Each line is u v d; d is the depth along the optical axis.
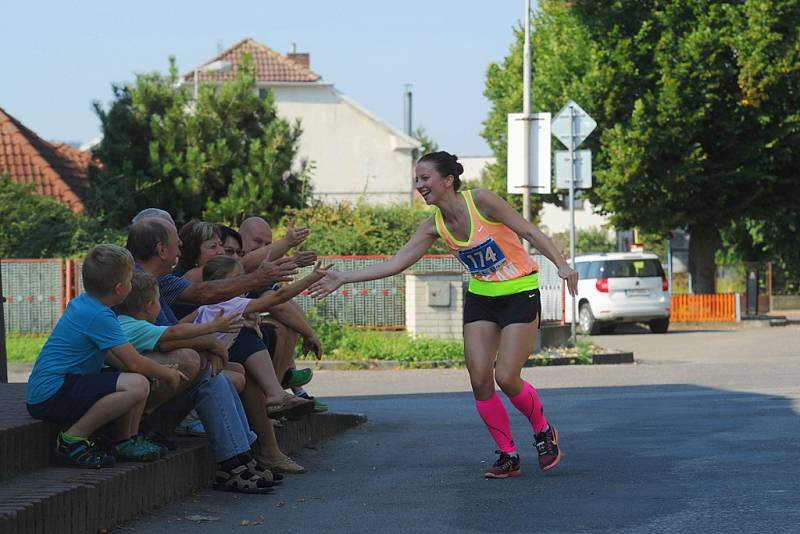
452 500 10.09
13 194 40.25
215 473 10.84
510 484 10.89
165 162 46.03
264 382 11.45
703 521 8.89
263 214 46.38
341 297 36.56
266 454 11.81
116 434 9.59
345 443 14.49
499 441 11.32
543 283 34.34
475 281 11.41
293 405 11.45
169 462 9.84
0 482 8.48
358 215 40.81
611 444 13.66
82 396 9.18
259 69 88.31
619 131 51.00
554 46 55.53
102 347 9.30
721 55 51.03
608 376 25.56
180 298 10.93
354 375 27.23
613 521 8.96
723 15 50.94
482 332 11.32
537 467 11.98
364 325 36.53
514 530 8.72
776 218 54.25
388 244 39.91
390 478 11.49
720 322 52.56
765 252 69.50
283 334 12.72
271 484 10.67
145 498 9.41
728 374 25.23
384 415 18.08
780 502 9.58
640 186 51.38
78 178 53.44
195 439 11.08
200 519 9.24
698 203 52.47
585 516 9.19
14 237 39.31
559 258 11.05
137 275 10.09
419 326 31.50
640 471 11.45
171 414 11.16
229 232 13.03
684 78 50.44
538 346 31.86
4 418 9.47
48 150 54.34
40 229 39.78
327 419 15.16
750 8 49.81
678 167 50.88
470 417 17.64
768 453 12.41
